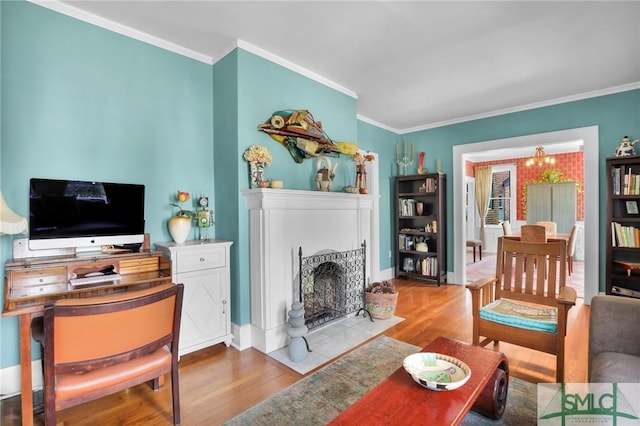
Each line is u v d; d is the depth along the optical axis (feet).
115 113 8.02
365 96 13.12
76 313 4.44
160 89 8.80
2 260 6.57
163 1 7.13
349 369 7.69
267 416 5.97
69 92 7.35
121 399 6.58
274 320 8.90
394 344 9.06
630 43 9.00
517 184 26.91
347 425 3.77
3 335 6.61
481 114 15.48
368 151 16.29
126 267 7.52
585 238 12.84
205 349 8.88
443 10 7.52
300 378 7.34
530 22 8.00
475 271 20.24
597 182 12.60
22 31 6.78
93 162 7.68
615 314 5.59
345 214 11.43
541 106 13.89
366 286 12.11
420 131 17.63
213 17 7.75
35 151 6.92
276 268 8.97
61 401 4.57
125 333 4.91
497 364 5.22
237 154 8.91
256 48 9.21
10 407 6.29
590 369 5.55
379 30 8.35
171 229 8.43
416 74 11.05
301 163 10.61
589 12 7.57
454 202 16.48
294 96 10.33
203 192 9.64
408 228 18.04
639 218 11.30
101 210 7.45
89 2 7.16
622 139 11.98
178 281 7.88
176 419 5.71
